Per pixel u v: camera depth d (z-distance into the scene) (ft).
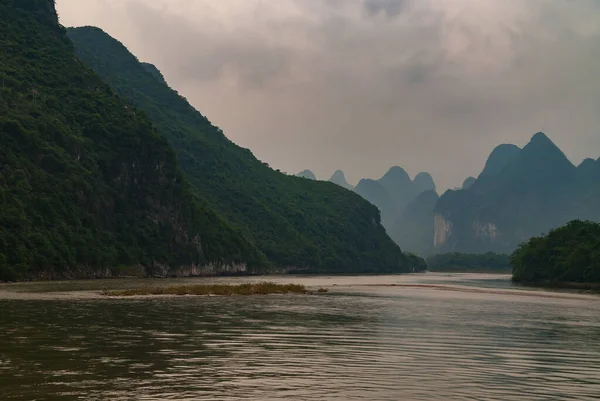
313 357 83.87
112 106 469.16
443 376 72.95
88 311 138.72
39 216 331.77
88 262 356.79
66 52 487.61
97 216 394.93
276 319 133.69
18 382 64.54
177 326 114.73
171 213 467.11
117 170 429.38
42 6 506.48
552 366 82.53
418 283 401.49
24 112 385.91
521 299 242.37
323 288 286.25
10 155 342.44
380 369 76.33
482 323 137.49
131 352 83.66
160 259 437.58
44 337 95.20
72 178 377.30
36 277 303.27
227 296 211.61
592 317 164.25
